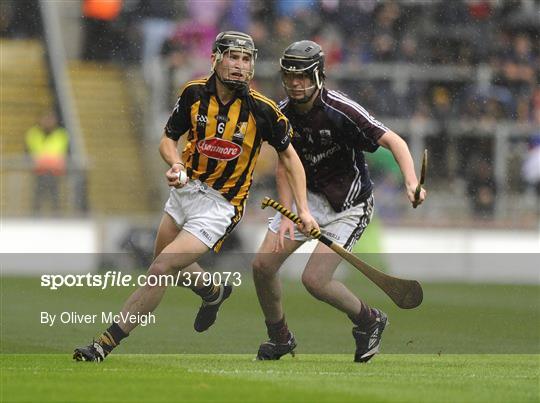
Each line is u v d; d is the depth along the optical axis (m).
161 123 67.62
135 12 70.25
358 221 25.23
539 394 19.53
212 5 69.25
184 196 23.84
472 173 66.62
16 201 61.31
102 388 19.11
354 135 24.19
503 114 68.31
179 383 20.00
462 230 61.91
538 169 66.69
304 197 23.58
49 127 65.56
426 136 67.25
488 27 70.44
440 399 18.58
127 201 68.00
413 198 23.20
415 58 69.25
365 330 25.27
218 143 23.31
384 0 69.94
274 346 25.70
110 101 69.88
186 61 68.25
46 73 71.25
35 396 18.09
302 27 69.44
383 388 19.91
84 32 70.94
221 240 23.86
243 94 23.20
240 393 18.78
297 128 24.38
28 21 71.75
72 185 62.50
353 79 68.12
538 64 70.25
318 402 17.97
